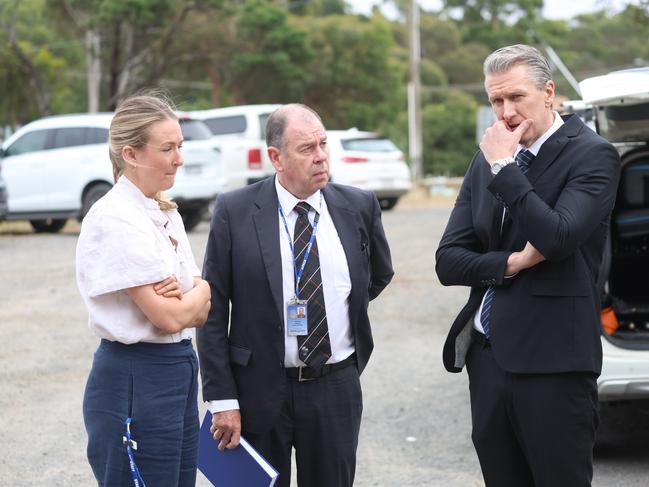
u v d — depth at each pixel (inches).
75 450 249.9
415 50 1483.8
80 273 138.5
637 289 264.1
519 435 152.5
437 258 158.9
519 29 2778.1
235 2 1560.0
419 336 382.0
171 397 139.7
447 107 2383.1
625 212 260.4
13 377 317.7
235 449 157.0
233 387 157.9
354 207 164.1
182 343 142.7
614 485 219.3
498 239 154.9
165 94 149.7
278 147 155.3
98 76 1466.5
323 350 157.5
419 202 1177.4
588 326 148.9
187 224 704.4
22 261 562.3
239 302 159.3
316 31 1760.6
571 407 148.6
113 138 139.7
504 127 147.8
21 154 711.1
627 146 261.0
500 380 152.0
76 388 305.9
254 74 1577.3
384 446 252.5
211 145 677.9
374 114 1818.4
